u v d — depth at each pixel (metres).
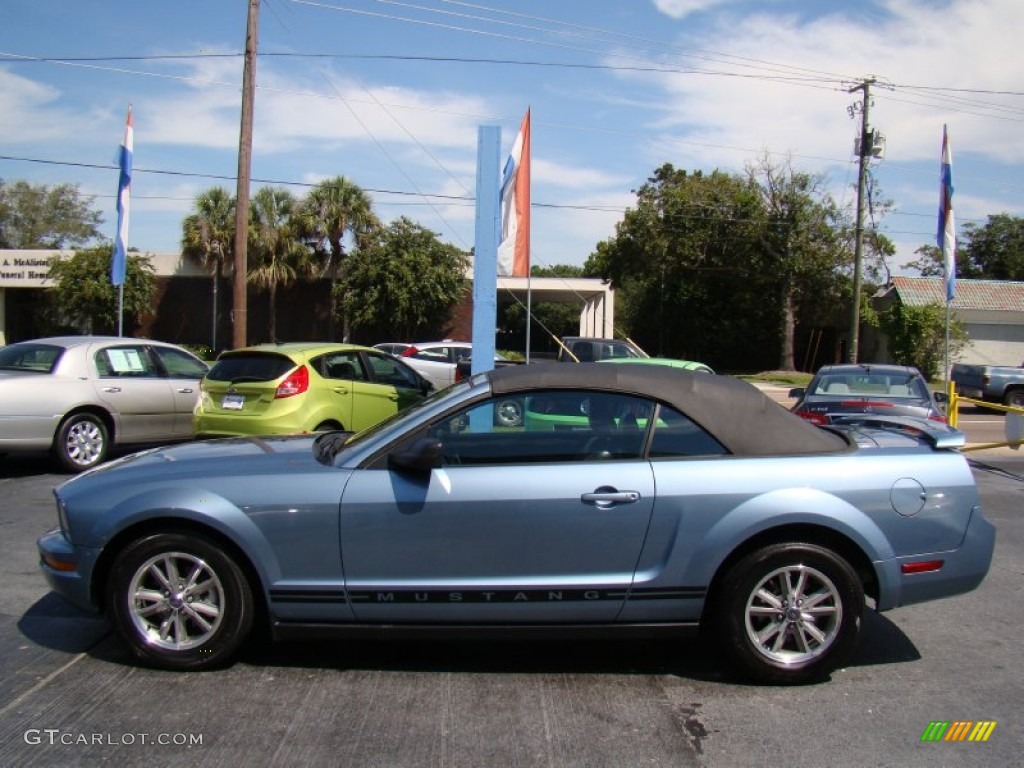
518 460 4.22
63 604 5.31
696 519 4.09
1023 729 3.81
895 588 4.21
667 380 4.42
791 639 4.22
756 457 4.23
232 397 8.93
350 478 4.16
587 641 4.75
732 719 3.86
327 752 3.50
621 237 39.81
